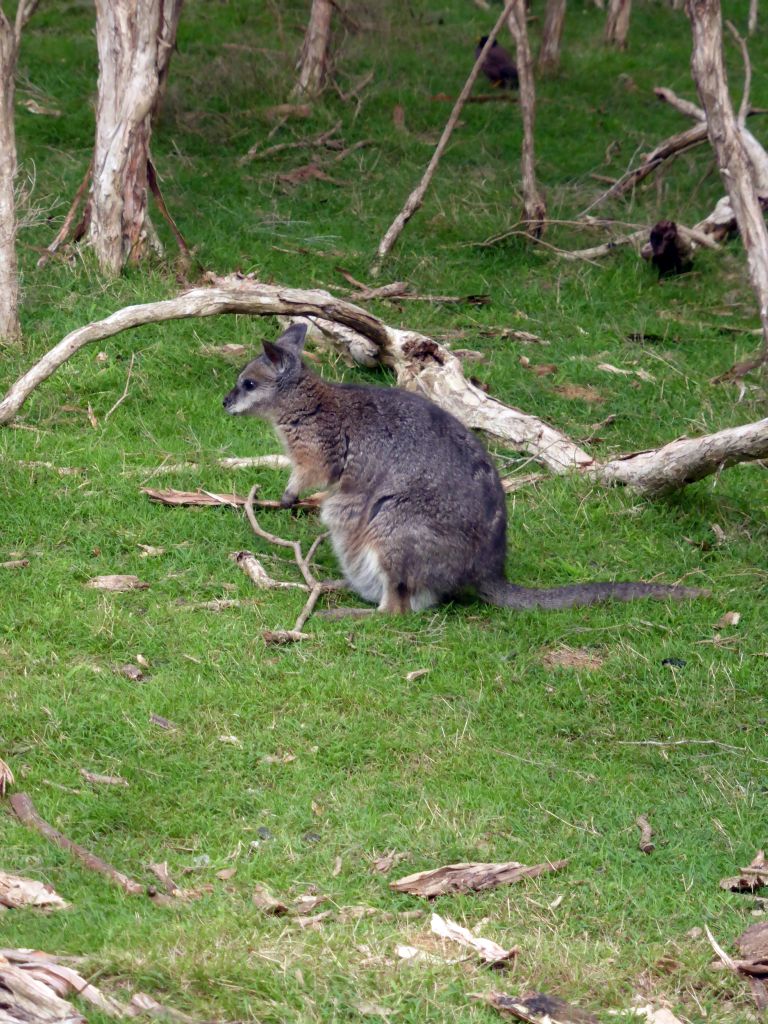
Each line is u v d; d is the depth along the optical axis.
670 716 9.42
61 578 10.48
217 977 6.18
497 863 7.50
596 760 8.80
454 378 14.36
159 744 8.48
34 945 6.32
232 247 18.45
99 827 7.64
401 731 8.91
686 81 29.70
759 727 9.30
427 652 10.00
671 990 6.55
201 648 9.68
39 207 18.56
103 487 12.05
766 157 20.05
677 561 11.90
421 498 10.49
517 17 19.34
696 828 8.05
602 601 10.91
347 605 10.84
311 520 12.14
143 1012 5.84
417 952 6.58
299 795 8.09
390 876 7.39
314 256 18.69
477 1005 6.23
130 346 15.09
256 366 10.99
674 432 14.61
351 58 27.44
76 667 9.24
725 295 19.16
